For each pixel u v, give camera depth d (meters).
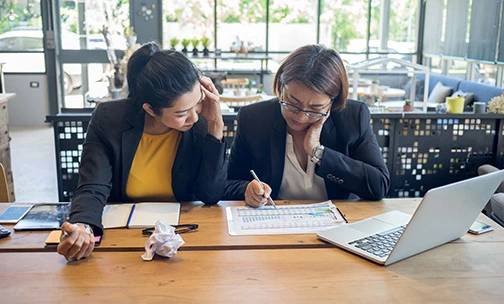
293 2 8.49
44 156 6.15
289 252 1.38
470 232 1.53
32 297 1.14
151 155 1.74
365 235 1.46
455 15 7.38
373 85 5.10
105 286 1.18
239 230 1.52
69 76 8.16
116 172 1.70
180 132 1.71
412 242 1.30
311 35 8.64
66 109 3.84
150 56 1.49
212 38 8.51
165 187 1.78
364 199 1.84
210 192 1.71
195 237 1.46
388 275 1.25
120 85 4.40
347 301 1.13
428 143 3.45
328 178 1.78
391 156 3.44
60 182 3.13
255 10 8.48
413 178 3.51
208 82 1.65
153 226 1.53
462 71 7.59
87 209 1.46
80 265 1.29
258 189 1.69
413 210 1.72
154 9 8.21
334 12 8.55
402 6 8.60
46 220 1.57
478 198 1.41
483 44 6.58
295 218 1.62
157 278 1.22
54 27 7.88
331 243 1.43
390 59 4.09
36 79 7.98
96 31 8.09
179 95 1.43
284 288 1.18
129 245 1.40
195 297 1.14
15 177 5.23
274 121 1.90
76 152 3.10
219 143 1.66
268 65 8.66
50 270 1.26
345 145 1.87
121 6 8.15
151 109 1.49
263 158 1.92
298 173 1.92
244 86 6.90
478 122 3.45
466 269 1.29
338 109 1.80
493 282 1.23
